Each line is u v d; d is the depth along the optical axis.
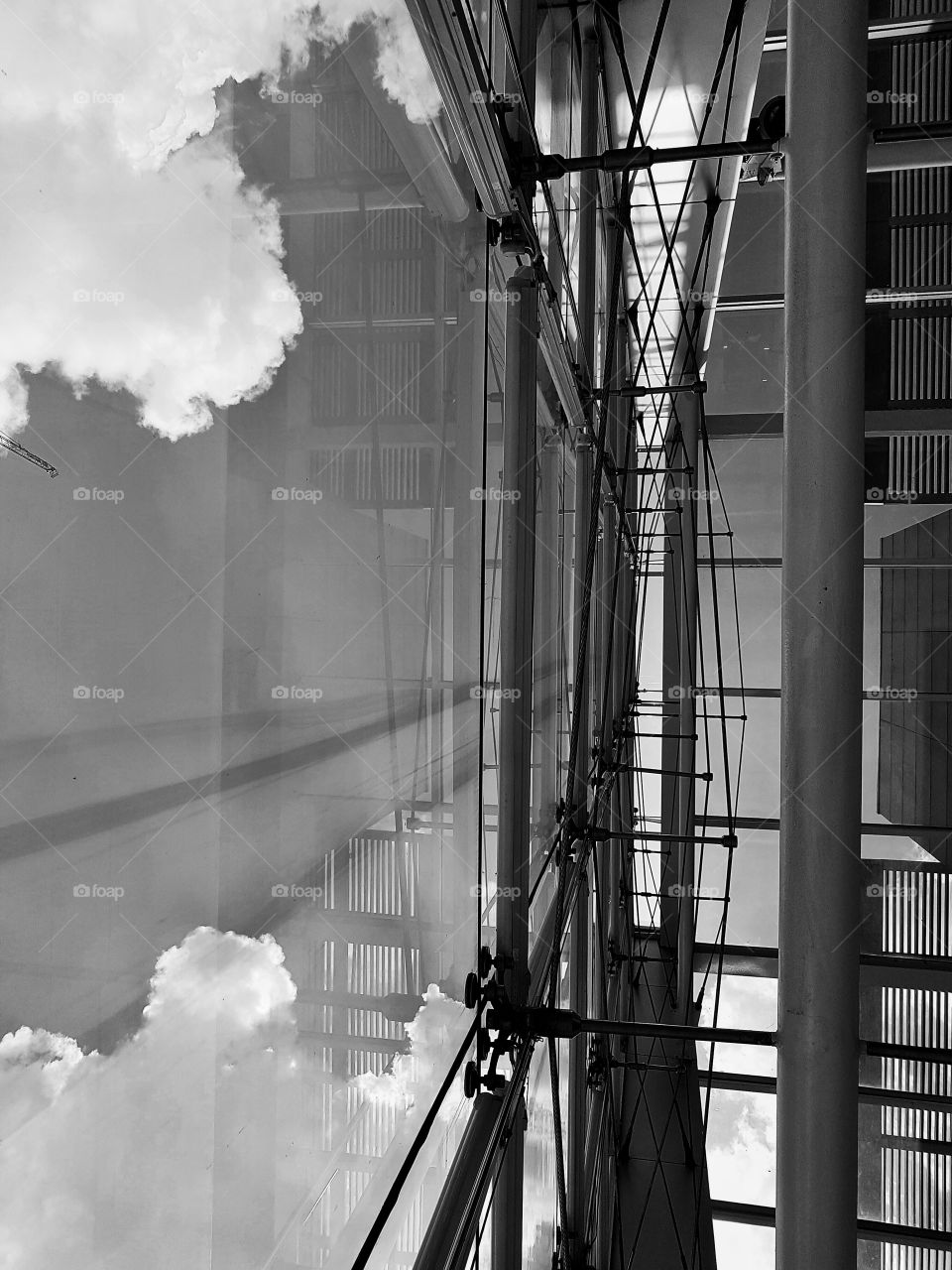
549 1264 1.80
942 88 3.86
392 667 0.65
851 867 0.94
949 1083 4.33
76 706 0.26
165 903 0.31
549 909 1.76
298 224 0.46
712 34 1.85
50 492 0.25
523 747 1.04
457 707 0.90
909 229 4.40
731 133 2.29
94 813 0.27
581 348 1.97
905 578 4.73
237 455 0.38
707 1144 4.43
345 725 0.54
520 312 1.08
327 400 0.51
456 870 0.89
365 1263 0.54
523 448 1.07
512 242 1.07
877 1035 4.44
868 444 4.75
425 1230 0.69
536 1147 1.58
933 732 4.61
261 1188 0.40
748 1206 4.28
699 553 4.84
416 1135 0.69
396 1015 0.65
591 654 2.56
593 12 1.74
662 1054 3.83
